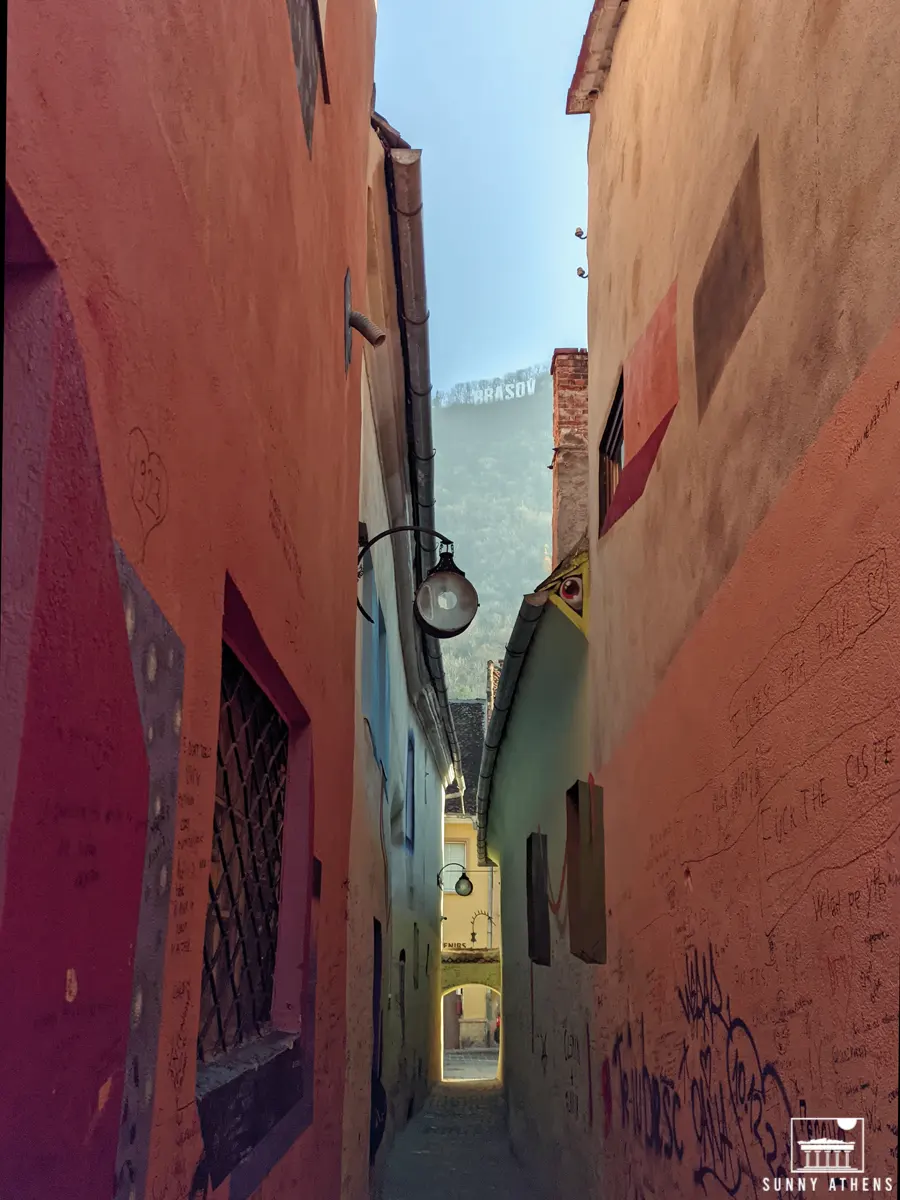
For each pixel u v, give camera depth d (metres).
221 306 2.45
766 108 3.11
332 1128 4.73
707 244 3.81
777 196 2.97
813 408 2.62
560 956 7.82
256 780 3.45
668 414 4.43
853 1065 2.23
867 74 2.32
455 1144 10.72
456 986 22.52
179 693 2.08
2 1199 1.23
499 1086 16.03
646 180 5.12
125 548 1.73
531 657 8.38
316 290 4.13
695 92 4.11
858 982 2.22
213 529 2.38
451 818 27.38
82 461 1.51
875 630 2.19
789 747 2.72
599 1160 5.83
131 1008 1.76
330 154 4.57
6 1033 1.25
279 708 3.74
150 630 1.87
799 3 2.81
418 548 10.29
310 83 3.96
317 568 4.22
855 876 2.26
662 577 4.45
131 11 1.72
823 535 2.51
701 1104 3.54
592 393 7.02
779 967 2.74
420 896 14.17
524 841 10.50
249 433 2.80
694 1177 3.61
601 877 5.98
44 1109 1.37
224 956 2.93
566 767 7.73
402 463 8.62
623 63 5.90
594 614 6.48
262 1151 3.01
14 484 1.37
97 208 1.56
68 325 1.44
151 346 1.86
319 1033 4.25
